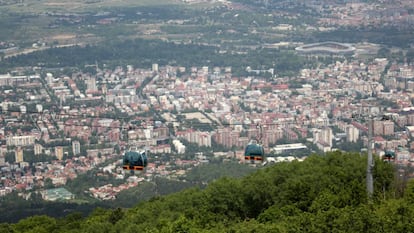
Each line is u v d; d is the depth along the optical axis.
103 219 157.12
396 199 122.81
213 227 119.12
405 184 141.12
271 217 120.38
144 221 135.38
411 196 116.94
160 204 144.38
